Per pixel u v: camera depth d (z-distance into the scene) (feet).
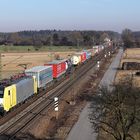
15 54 620.90
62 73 306.55
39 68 240.32
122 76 309.01
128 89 118.11
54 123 157.79
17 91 177.27
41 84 232.12
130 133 133.08
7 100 163.32
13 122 153.38
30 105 191.11
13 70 383.86
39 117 164.86
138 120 114.42
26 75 221.25
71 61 378.73
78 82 287.28
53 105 192.44
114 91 124.16
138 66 379.14
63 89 249.14
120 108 115.65
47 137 135.95
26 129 143.95
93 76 325.21
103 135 135.33
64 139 131.85
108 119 133.59
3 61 490.08
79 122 154.81
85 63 460.55
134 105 113.50
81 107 186.91
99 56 589.73
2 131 139.54
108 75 330.34
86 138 132.57
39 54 620.90
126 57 560.61
